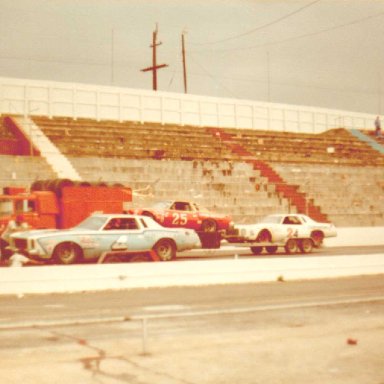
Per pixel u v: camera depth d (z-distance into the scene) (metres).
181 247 22.72
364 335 10.59
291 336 10.49
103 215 21.91
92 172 36.94
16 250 21.03
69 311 12.98
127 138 43.75
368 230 37.41
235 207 38.06
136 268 17.17
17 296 15.52
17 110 42.94
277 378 7.64
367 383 7.44
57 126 42.53
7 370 8.03
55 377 7.66
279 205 40.50
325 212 42.34
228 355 8.94
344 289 17.09
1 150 38.06
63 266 16.23
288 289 17.11
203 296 15.52
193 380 7.53
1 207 23.19
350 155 53.12
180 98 50.81
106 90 46.91
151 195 36.22
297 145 52.16
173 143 45.25
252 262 18.89
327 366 8.27
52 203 24.42
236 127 53.94
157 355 8.95
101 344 9.84
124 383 7.38
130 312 12.84
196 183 38.94
